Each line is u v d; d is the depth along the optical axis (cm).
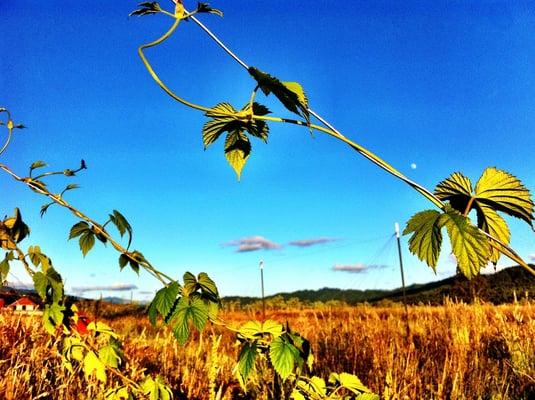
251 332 151
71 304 195
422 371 353
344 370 382
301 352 154
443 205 88
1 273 171
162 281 148
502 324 434
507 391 305
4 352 275
